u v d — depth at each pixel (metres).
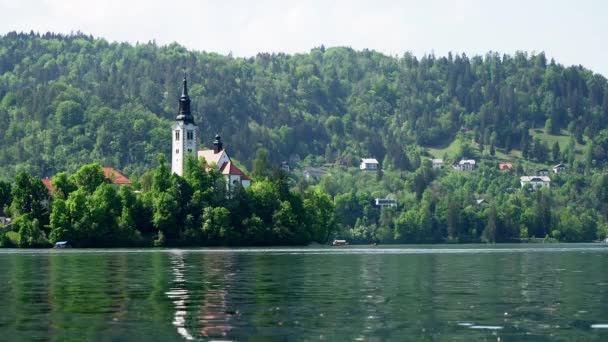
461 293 127.19
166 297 120.38
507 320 96.69
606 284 144.88
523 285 142.38
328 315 100.69
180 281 150.50
